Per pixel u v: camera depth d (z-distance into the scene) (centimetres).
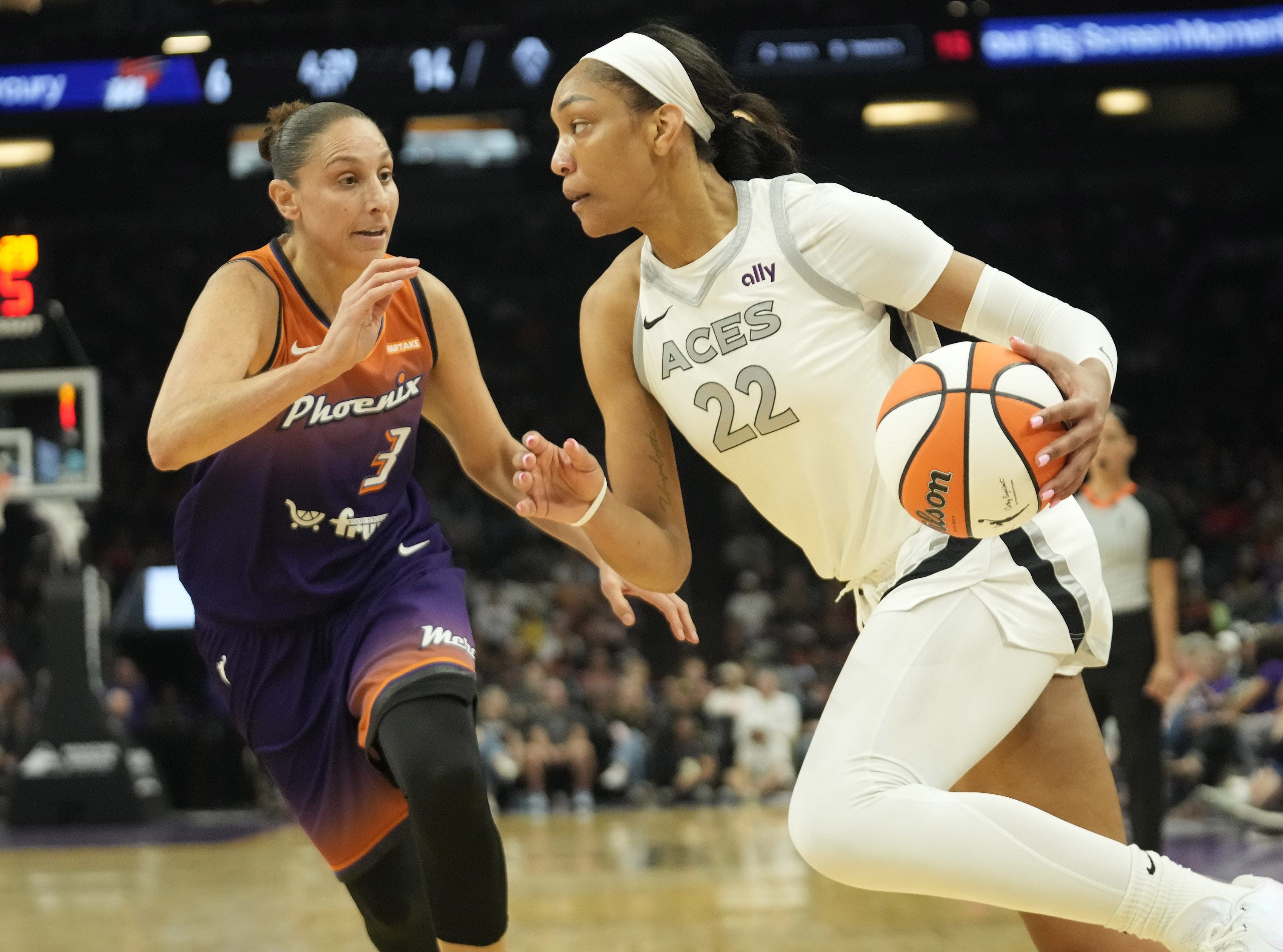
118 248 2127
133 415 1969
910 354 237
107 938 403
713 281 224
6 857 704
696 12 1583
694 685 1070
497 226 2198
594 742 1045
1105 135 1959
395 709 219
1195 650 854
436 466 1873
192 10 1598
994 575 216
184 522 242
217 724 1093
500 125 1967
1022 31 1598
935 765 209
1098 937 223
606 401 244
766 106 237
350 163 228
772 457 230
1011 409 200
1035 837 197
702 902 461
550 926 409
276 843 763
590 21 1574
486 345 2144
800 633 1342
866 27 1588
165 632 1109
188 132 1905
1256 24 1592
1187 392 2034
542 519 240
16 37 1612
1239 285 2125
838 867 204
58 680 886
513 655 1195
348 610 242
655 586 242
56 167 1928
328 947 374
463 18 1577
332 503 238
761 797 1034
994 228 2150
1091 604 220
